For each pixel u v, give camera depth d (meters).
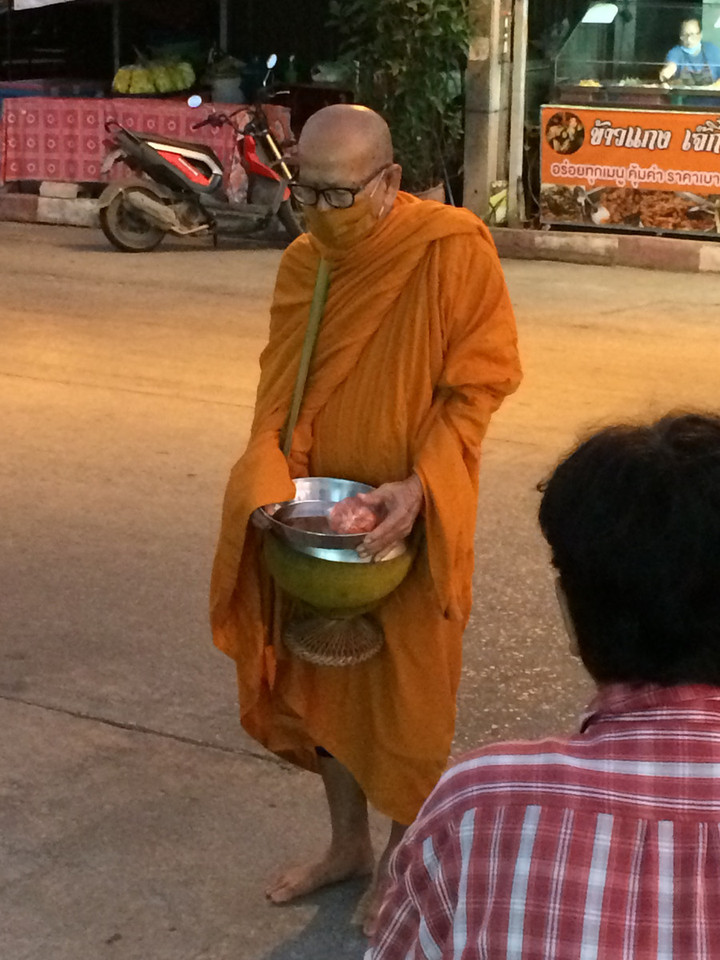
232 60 12.59
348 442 2.65
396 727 2.72
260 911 2.88
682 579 1.20
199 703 3.78
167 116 11.76
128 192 10.89
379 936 1.31
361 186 2.49
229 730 3.63
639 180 11.00
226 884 2.97
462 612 2.70
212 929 2.82
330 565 2.50
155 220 10.95
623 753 1.19
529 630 4.25
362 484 2.65
